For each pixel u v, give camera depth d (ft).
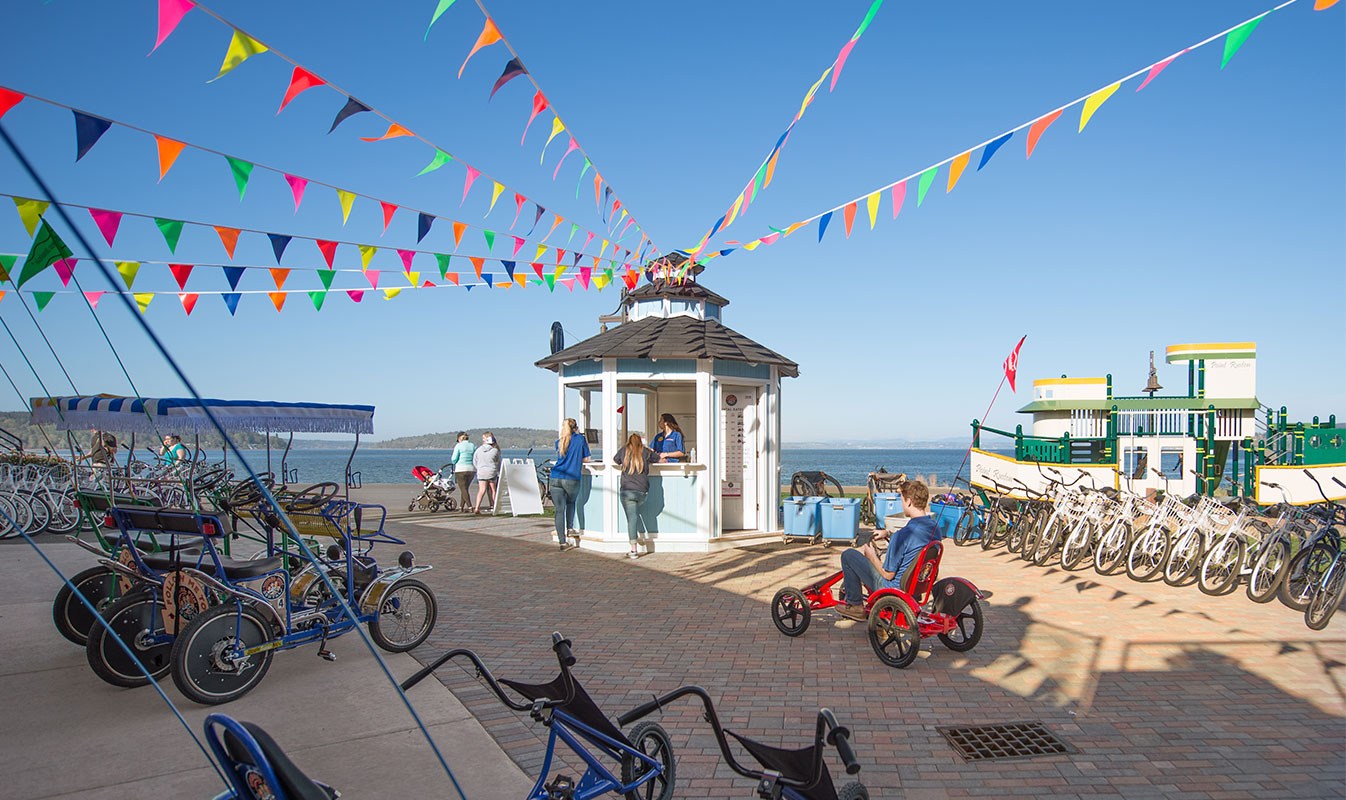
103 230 15.94
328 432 21.42
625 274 32.71
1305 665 19.48
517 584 29.91
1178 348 54.24
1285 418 51.72
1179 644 21.36
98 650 17.11
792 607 22.58
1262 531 27.81
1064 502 33.83
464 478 54.95
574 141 21.03
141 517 17.89
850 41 16.84
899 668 19.38
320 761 13.97
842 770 13.74
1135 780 13.30
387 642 20.75
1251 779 13.28
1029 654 20.53
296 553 20.25
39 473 37.73
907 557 20.08
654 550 37.63
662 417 39.22
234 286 20.89
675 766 13.84
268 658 17.74
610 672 19.21
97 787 12.94
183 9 11.39
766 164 22.27
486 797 12.62
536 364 41.09
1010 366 39.68
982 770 13.73
